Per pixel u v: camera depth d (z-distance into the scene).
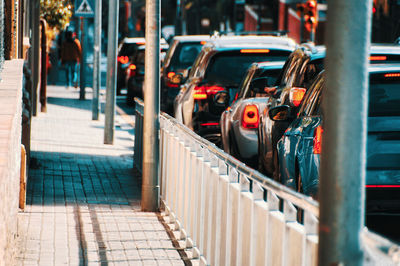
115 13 29.52
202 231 12.68
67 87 59.53
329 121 6.16
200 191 13.02
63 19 51.38
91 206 18.14
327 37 6.19
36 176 21.95
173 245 14.33
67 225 15.77
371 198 12.70
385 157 12.72
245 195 9.70
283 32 35.75
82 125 35.56
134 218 16.89
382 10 59.25
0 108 11.78
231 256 10.42
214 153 12.05
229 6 114.75
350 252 6.11
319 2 74.81
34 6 35.41
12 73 17.70
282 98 18.56
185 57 36.16
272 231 8.43
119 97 58.09
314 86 14.87
